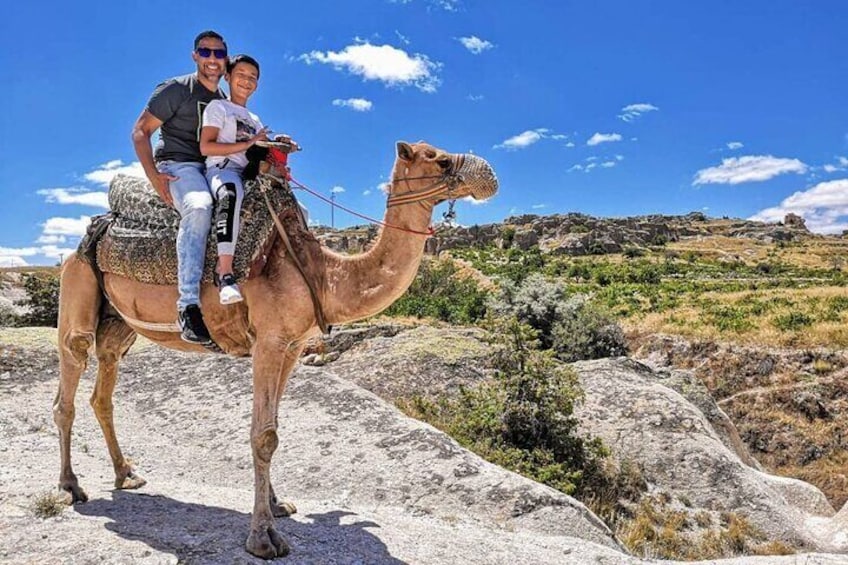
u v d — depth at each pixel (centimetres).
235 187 470
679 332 3644
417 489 779
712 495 1223
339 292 477
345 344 1781
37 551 439
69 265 554
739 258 12756
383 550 511
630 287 6531
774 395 2969
